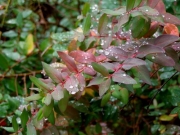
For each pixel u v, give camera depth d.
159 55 0.33
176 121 0.47
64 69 0.35
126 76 0.31
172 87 0.44
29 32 0.62
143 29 0.36
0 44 0.61
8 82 0.52
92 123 0.45
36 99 0.32
